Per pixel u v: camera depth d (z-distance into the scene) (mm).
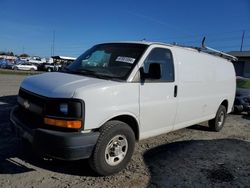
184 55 5945
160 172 4723
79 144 3803
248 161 5582
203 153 5875
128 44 5223
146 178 4441
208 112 7152
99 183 4137
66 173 4375
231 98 8438
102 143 4082
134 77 4621
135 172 4625
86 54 5508
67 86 4039
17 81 20609
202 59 6660
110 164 4301
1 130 6203
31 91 4301
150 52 5023
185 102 5902
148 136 5086
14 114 4617
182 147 6195
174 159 5391
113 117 4285
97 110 4027
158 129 5289
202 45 7055
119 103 4344
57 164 4648
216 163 5344
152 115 5000
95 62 5094
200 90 6512
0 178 4059
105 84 4219
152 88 4934
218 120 7875
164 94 5238
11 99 10867
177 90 5586
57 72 5027
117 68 4746
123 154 4473
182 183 4387
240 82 12594
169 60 5469
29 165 4535
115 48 5203
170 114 5492
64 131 3850
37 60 64562
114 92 4266
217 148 6316
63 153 3754
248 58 32156
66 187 3951
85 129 3924
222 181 4570
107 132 4121
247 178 4758
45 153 3861
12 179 4055
